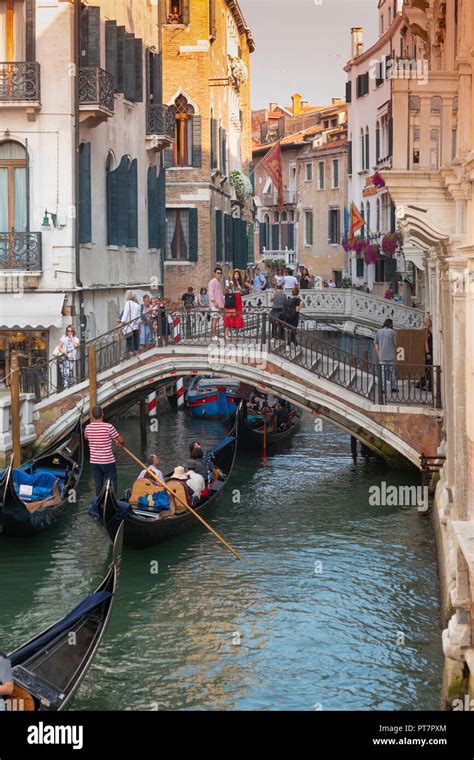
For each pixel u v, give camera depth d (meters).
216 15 37.44
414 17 18.55
